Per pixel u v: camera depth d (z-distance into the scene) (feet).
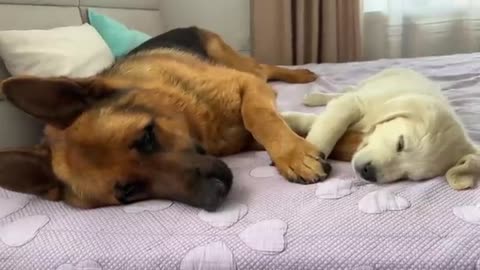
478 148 3.92
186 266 3.18
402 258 2.99
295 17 11.93
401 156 3.82
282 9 11.76
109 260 3.30
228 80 5.27
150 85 4.69
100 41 7.30
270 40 12.01
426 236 3.10
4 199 4.36
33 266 3.41
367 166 3.83
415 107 4.00
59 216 3.95
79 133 4.12
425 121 3.84
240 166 4.61
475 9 11.25
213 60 6.91
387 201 3.46
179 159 4.01
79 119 4.23
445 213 3.28
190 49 6.79
